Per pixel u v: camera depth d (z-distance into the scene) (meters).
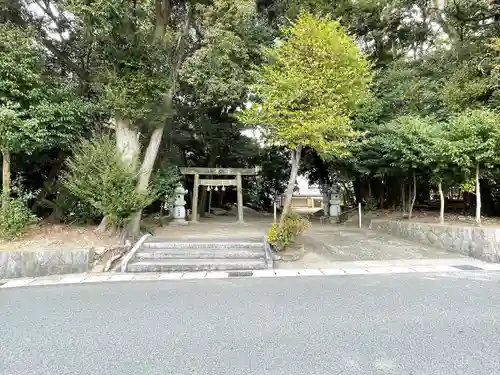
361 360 2.60
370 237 9.31
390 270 5.98
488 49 9.30
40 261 6.05
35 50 7.04
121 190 6.92
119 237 7.35
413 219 9.98
